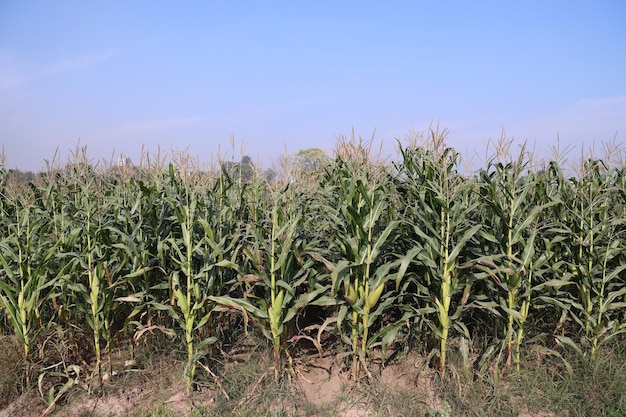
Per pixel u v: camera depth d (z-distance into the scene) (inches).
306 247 213.3
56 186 270.8
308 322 265.9
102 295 207.5
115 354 233.0
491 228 222.1
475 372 199.6
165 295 241.0
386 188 239.5
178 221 226.5
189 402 195.6
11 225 228.4
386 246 213.8
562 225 217.2
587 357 209.8
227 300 199.2
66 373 202.1
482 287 225.0
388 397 191.0
